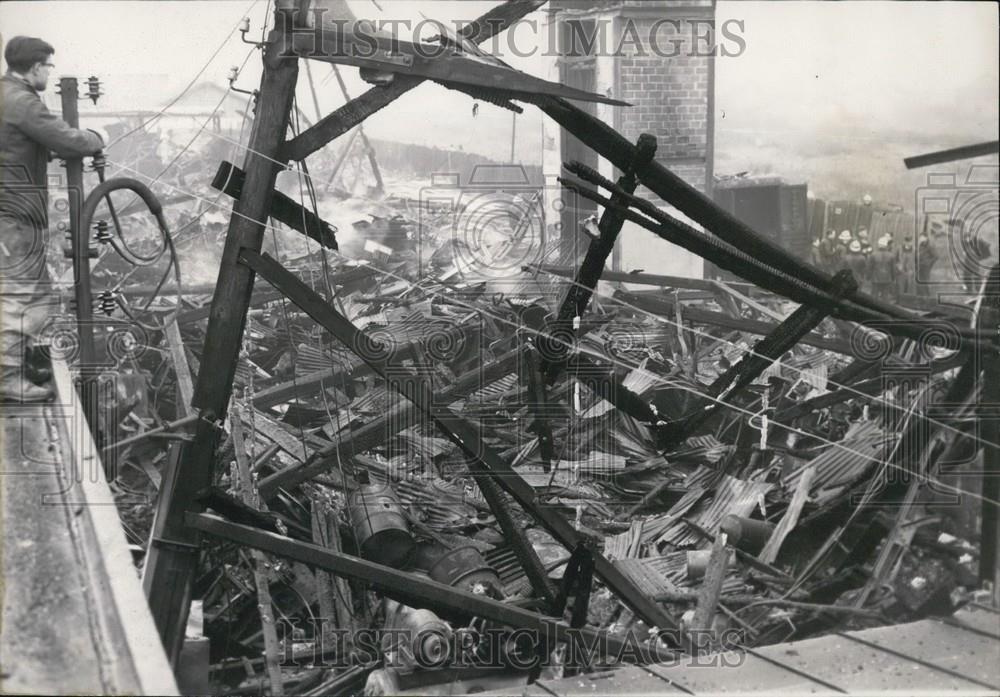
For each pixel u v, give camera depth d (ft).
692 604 20.74
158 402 28.66
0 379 20.12
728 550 19.38
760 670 16.29
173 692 10.91
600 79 46.88
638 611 19.04
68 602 12.83
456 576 20.31
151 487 23.54
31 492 15.99
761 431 29.50
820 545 22.59
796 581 21.13
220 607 20.04
